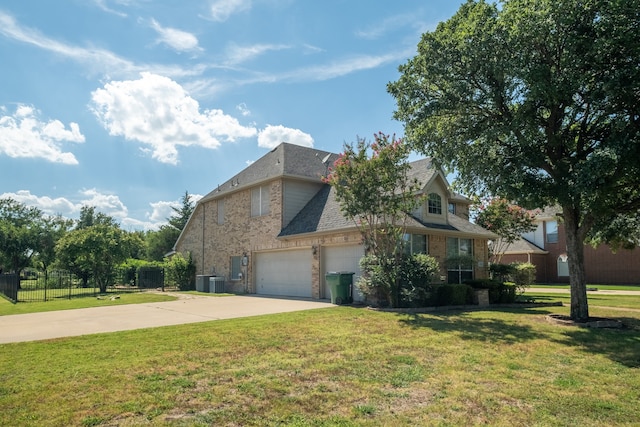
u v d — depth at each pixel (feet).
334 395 17.89
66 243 88.63
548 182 34.06
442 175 60.90
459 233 61.21
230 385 19.13
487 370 21.83
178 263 93.66
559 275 116.16
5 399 17.11
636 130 30.99
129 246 93.56
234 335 30.50
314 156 79.71
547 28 31.45
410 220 56.29
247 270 76.33
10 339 29.86
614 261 103.65
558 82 31.65
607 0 29.40
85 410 15.99
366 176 45.57
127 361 23.22
